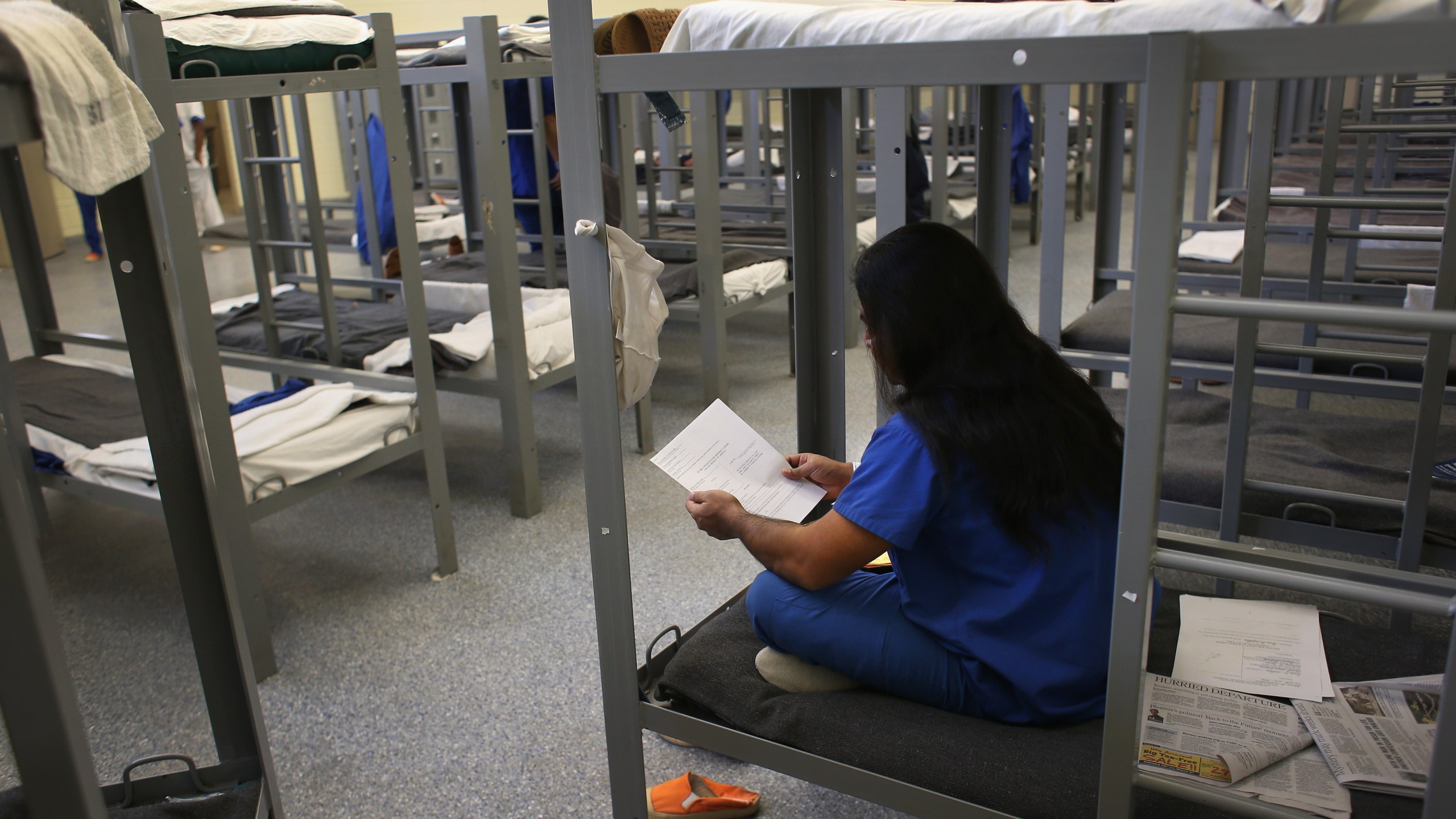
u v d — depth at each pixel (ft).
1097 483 4.39
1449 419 9.11
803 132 6.65
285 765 6.30
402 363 9.95
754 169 23.11
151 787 4.73
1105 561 4.46
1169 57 3.08
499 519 9.86
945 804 4.40
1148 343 3.33
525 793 6.00
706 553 8.90
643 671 5.59
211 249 23.89
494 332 9.35
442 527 8.63
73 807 3.25
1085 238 21.77
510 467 9.77
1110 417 4.58
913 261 4.37
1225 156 18.10
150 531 9.69
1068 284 17.66
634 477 10.74
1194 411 8.66
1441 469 7.16
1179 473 7.15
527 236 14.78
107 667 7.38
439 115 26.43
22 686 3.06
